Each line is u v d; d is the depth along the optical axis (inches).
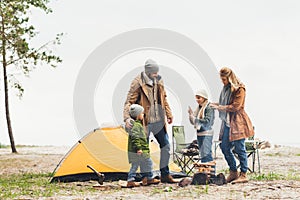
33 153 882.1
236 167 423.5
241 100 408.2
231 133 411.5
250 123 414.9
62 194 391.9
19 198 372.5
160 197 359.3
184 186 410.0
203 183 412.8
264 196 350.9
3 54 827.4
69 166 482.0
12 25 804.0
